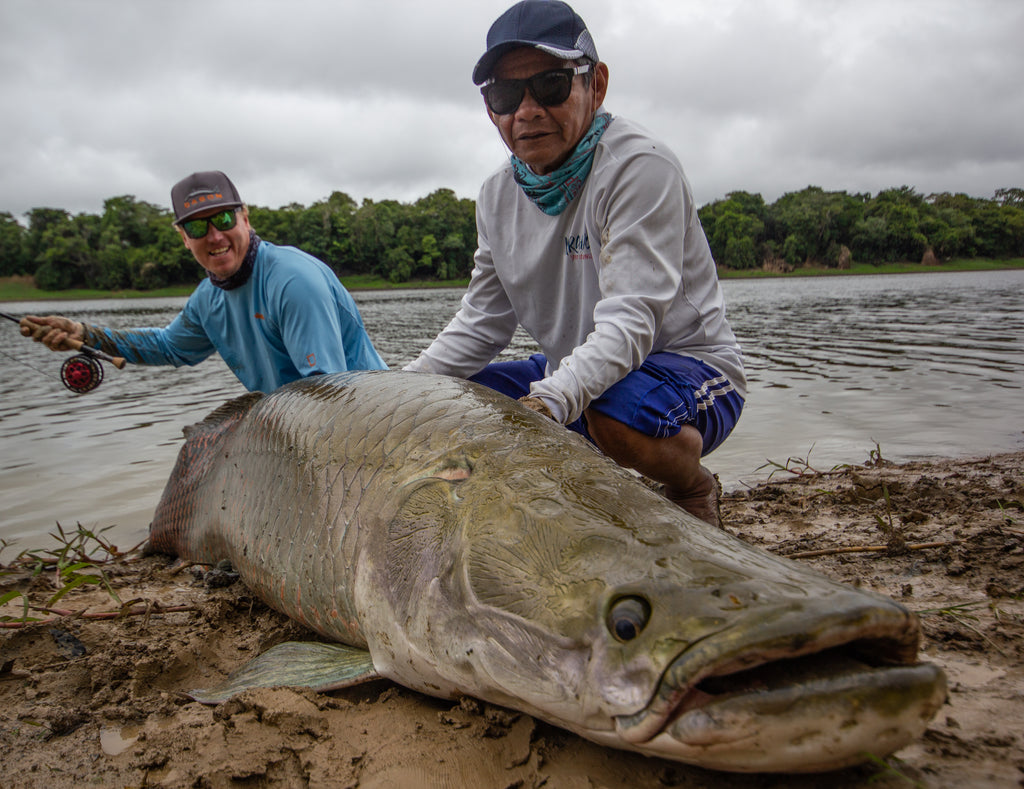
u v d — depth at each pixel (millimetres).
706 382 3346
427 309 31500
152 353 4883
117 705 2373
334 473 2664
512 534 1939
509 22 3121
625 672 1581
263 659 2529
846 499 4254
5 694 2482
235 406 3928
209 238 4125
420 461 2377
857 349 12086
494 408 2516
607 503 1932
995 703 1921
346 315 4508
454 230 91750
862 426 6520
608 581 1701
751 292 41562
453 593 1988
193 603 3285
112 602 3395
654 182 3078
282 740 2014
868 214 106375
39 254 98812
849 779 1642
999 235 112000
